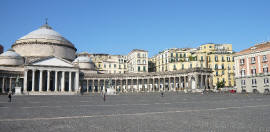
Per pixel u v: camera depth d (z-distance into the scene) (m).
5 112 22.88
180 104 33.47
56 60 114.69
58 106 31.08
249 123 15.13
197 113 21.17
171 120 16.73
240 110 23.59
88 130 13.04
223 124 14.80
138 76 124.56
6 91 112.12
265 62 80.12
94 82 132.62
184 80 105.50
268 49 79.00
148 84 121.44
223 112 21.83
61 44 136.50
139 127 13.90
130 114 20.78
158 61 142.50
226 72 118.75
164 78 114.75
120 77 128.50
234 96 59.72
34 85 107.81
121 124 15.06
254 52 84.44
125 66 157.62
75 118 18.16
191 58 120.94
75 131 12.74
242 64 89.19
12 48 138.62
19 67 118.56
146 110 24.53
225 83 117.38
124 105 32.41
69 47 142.50
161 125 14.57
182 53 131.00
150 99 50.06
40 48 131.50
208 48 136.38
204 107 27.80
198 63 117.50
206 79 99.31
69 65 116.81
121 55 175.50
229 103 34.56
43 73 120.56
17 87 92.81
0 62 120.94
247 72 86.81
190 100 44.28
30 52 131.00
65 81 123.38
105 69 152.50
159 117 18.52
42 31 139.38
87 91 125.56
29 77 117.44
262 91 79.81
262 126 13.98
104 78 128.88
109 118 18.06
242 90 88.19
